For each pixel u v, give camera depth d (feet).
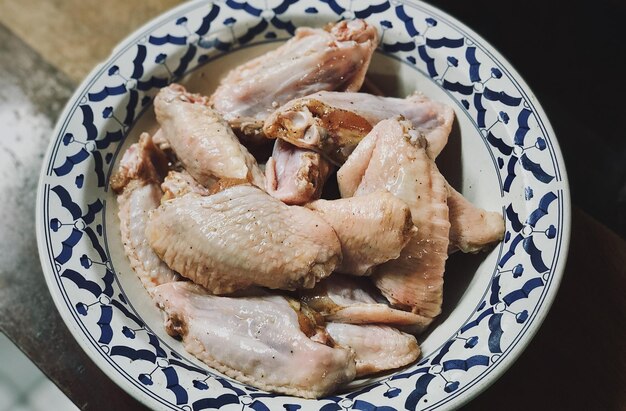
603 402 1.54
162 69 1.73
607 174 1.85
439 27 1.70
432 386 1.41
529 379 1.56
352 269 1.52
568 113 1.92
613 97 1.89
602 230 1.69
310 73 1.66
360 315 1.51
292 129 1.57
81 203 1.60
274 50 1.78
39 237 1.55
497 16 1.96
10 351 1.71
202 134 1.60
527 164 1.57
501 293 1.48
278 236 1.46
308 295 1.52
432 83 1.70
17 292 1.72
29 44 1.99
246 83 1.67
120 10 2.03
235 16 1.75
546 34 1.92
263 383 1.45
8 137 1.89
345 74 1.68
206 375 1.46
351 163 1.55
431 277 1.51
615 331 1.60
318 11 1.74
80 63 1.97
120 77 1.70
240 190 1.51
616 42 1.84
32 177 1.84
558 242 1.50
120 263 1.59
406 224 1.46
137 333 1.49
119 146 1.68
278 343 1.45
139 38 1.73
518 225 1.54
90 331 1.47
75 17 2.03
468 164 1.66
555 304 1.63
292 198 1.54
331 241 1.47
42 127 1.89
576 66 1.91
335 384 1.43
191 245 1.49
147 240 1.58
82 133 1.65
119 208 1.64
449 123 1.65
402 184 1.51
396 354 1.49
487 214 1.57
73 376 1.63
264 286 1.50
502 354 1.42
